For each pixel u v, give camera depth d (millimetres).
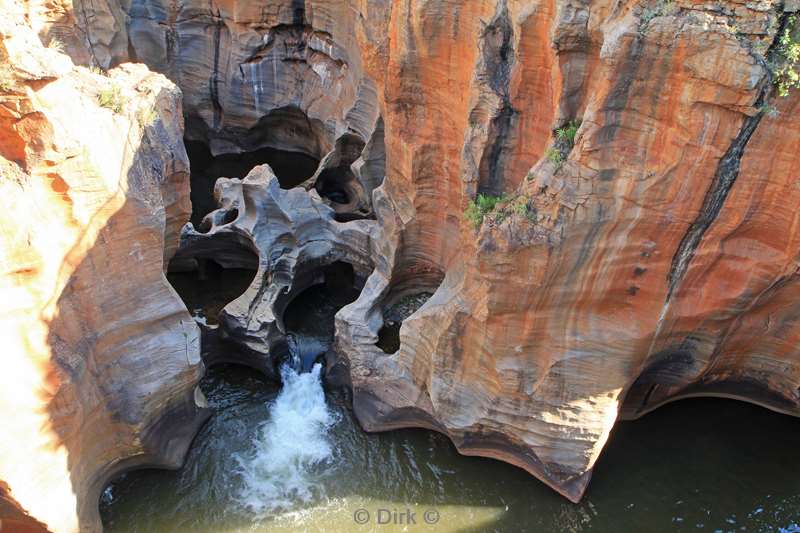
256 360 21328
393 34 19062
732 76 12719
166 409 17703
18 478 13984
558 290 15734
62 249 14555
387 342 21266
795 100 13039
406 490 18188
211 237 23547
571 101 15258
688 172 13992
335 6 27953
